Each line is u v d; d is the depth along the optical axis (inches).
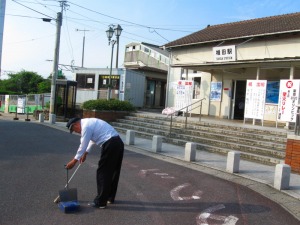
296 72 601.9
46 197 215.8
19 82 1995.6
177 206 216.4
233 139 471.2
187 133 534.6
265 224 194.2
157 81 1126.4
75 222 177.8
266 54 615.2
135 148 449.1
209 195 246.4
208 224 187.5
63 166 307.6
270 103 634.2
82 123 202.8
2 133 504.7
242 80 697.6
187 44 748.6
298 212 221.3
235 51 637.9
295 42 574.9
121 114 702.5
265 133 471.5
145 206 212.4
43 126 649.6
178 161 374.6
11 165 298.8
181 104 643.5
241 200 239.1
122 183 264.2
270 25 673.0
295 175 332.8
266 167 364.5
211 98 747.4
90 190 238.4
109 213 195.2
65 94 783.7
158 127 586.9
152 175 298.5
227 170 331.0
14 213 185.0
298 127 352.2
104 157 201.6
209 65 643.5
